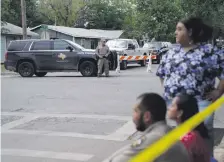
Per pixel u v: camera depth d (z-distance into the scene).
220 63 4.49
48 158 6.66
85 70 21.23
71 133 8.38
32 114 10.55
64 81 18.28
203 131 3.57
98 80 18.67
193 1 13.52
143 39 51.28
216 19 13.36
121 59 25.84
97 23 69.31
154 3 46.91
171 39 47.16
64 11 67.81
